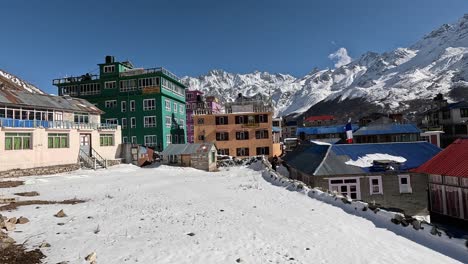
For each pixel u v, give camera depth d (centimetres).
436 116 6819
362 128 5556
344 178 2447
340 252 1126
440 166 1794
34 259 980
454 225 1703
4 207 1819
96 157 4544
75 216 1644
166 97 6112
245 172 4181
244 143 5612
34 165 3644
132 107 5938
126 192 2558
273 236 1302
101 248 1110
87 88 6219
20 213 1677
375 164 2473
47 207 1872
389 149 2694
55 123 3997
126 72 6025
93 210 1811
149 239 1230
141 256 1041
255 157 5116
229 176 3797
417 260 1062
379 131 5378
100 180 3353
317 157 2725
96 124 4706
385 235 1333
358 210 1727
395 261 1052
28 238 1208
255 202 2073
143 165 5044
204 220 1566
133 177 3662
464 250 1102
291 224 1499
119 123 5972
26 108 3844
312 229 1415
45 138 3816
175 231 1355
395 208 2344
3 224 1316
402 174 2447
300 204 1983
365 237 1302
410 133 5291
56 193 2483
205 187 2853
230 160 5091
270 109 5722
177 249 1116
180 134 6844
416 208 2416
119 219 1578
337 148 2703
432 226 1274
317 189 2245
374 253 1121
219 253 1088
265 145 5591
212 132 5656
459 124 6194
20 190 2580
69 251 1070
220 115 5672
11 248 1068
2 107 3541
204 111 5812
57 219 1562
